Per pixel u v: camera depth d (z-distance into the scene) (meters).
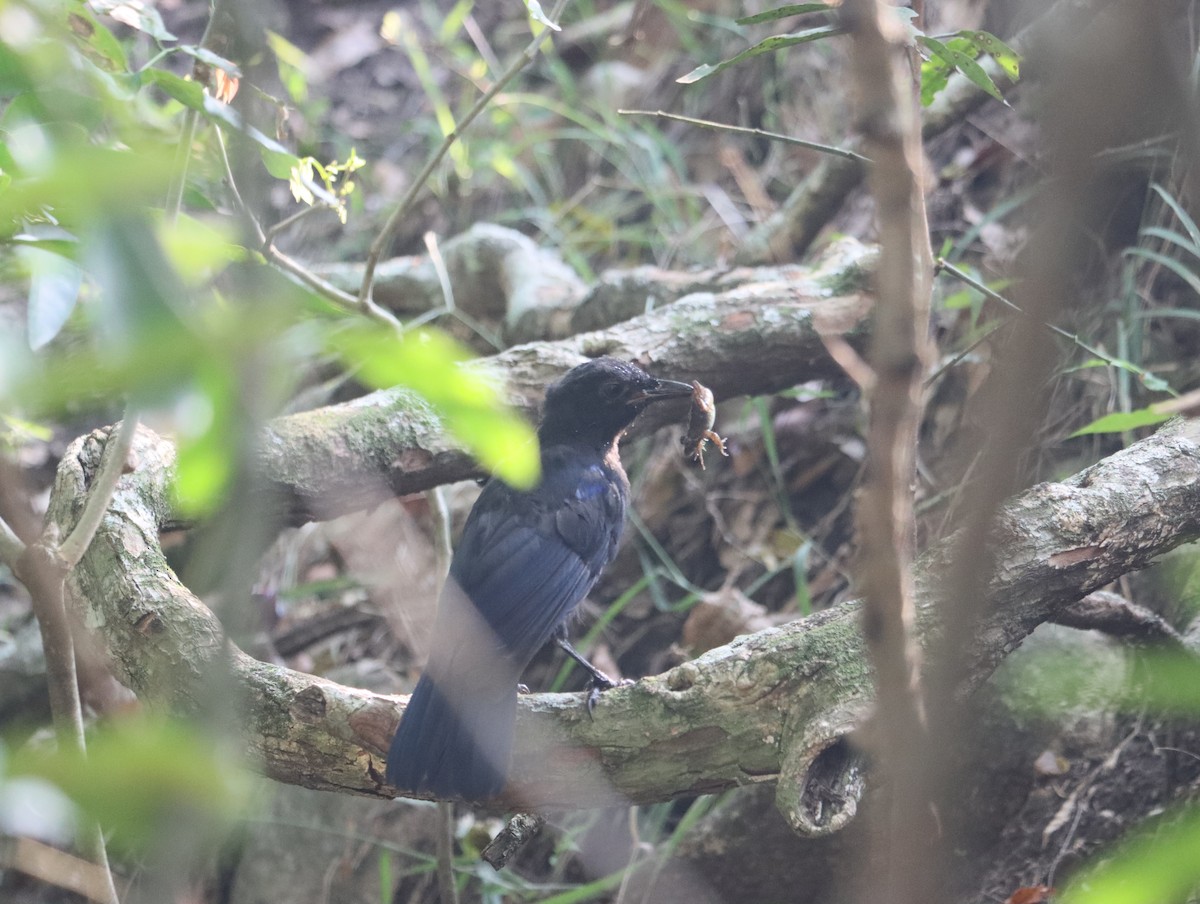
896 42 2.18
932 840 2.16
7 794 1.95
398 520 9.05
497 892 8.96
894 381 2.14
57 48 3.68
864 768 5.35
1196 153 1.77
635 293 10.85
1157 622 7.08
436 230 14.75
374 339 2.30
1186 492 6.11
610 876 8.99
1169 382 9.01
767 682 5.61
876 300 2.16
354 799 9.79
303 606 11.78
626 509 8.50
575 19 16.59
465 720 5.86
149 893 1.91
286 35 17.11
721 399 9.64
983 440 2.01
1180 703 2.91
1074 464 8.97
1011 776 7.50
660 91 14.87
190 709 6.21
